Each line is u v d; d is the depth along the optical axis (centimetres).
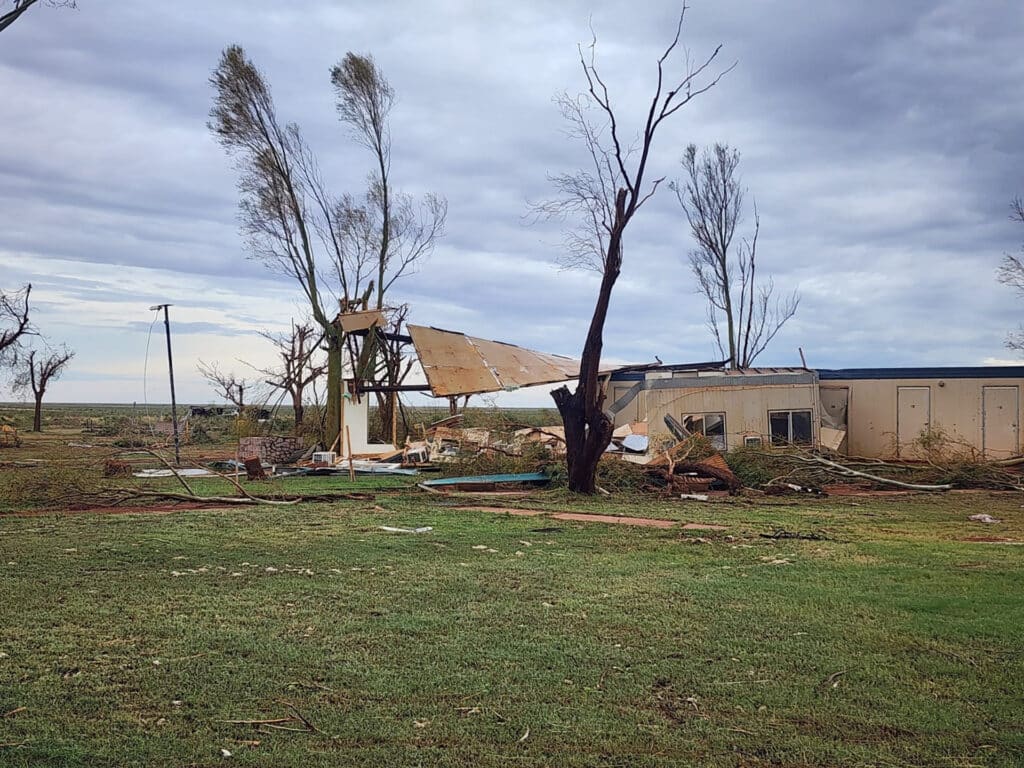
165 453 3350
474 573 936
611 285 1734
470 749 474
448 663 614
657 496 1797
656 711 529
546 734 495
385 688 564
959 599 801
